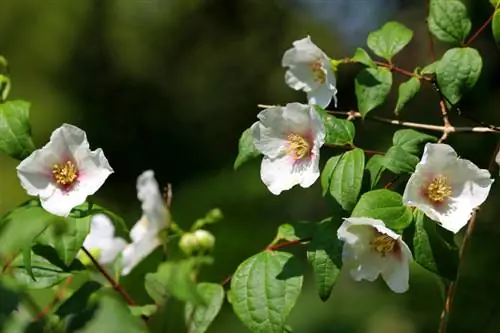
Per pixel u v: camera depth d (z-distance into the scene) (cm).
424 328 169
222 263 212
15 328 82
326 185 91
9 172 281
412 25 256
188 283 83
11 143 91
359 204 88
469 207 89
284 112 92
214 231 235
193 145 354
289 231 93
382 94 94
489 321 156
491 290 158
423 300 170
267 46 345
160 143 356
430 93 189
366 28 297
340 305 206
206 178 303
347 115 97
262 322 89
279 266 90
